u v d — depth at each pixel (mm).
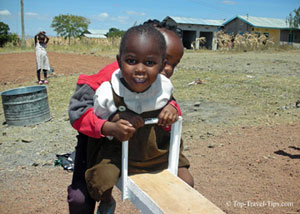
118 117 1568
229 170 4098
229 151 4715
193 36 42844
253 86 9320
